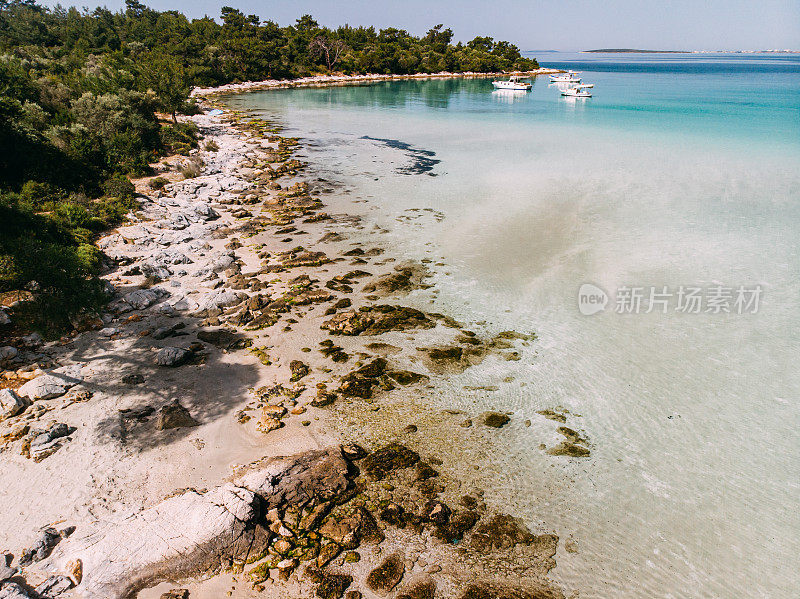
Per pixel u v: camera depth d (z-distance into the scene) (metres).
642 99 109.88
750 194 40.69
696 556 13.42
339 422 17.78
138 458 15.84
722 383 19.95
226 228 35.19
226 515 13.21
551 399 19.09
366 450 16.64
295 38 158.38
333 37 169.00
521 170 49.78
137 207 37.84
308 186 45.78
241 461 15.97
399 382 19.88
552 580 12.68
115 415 17.55
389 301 25.69
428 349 21.88
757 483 15.66
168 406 17.83
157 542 12.60
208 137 67.75
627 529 14.14
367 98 116.31
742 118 78.56
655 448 16.95
